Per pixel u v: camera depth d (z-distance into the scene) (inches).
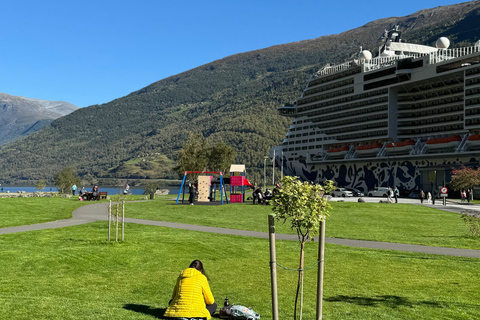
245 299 453.1
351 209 1747.0
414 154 4333.2
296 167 5831.7
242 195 2219.5
